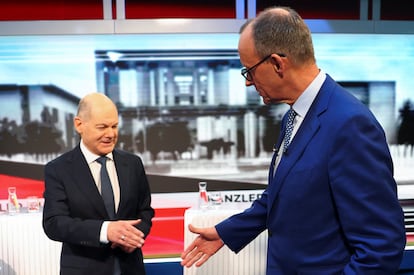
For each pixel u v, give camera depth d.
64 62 3.10
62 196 1.60
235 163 3.29
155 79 3.19
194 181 3.27
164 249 3.21
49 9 3.02
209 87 3.23
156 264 3.00
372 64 3.30
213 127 3.26
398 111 3.36
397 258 0.89
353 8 3.20
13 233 2.54
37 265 2.56
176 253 3.19
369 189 0.90
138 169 1.78
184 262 1.38
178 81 3.21
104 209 1.62
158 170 3.25
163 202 3.25
